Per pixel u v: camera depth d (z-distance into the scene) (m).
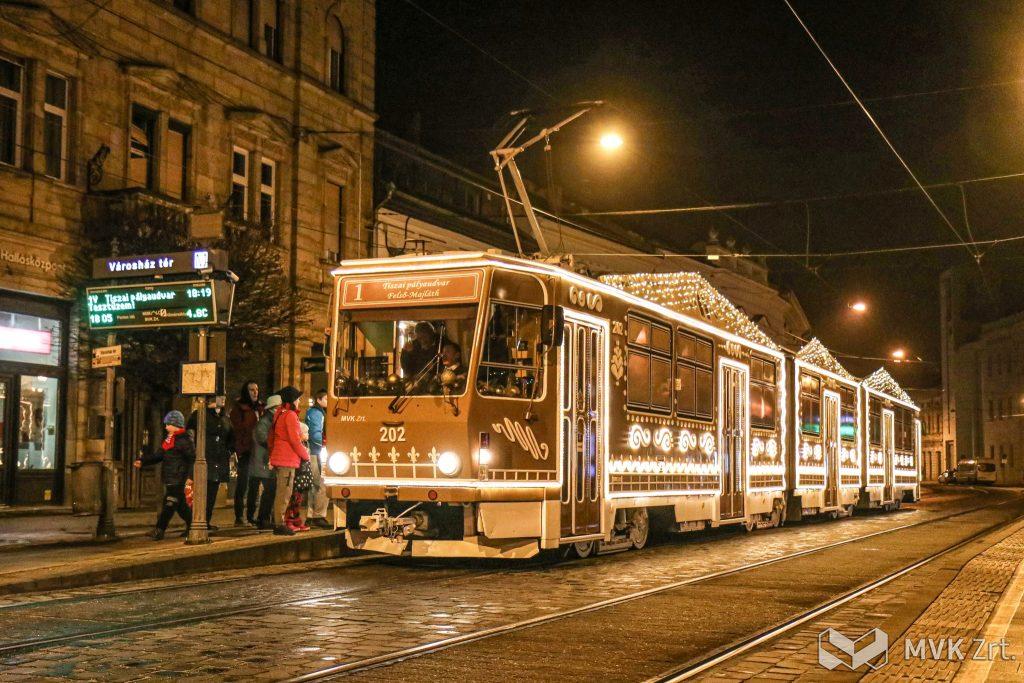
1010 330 84.50
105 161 22.47
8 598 10.80
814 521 27.91
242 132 26.59
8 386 20.36
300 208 28.44
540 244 16.67
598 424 14.98
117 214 21.38
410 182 34.28
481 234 36.59
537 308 13.77
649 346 16.81
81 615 9.79
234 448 17.42
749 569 14.52
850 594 11.91
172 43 24.44
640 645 8.80
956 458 95.88
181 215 21.77
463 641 8.77
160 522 15.05
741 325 21.62
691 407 18.55
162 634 8.83
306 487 16.27
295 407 15.62
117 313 15.27
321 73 29.69
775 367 23.78
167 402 22.50
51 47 21.22
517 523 13.34
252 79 27.05
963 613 10.12
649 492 16.64
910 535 21.89
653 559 15.73
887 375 35.66
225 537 15.30
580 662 8.08
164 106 24.16
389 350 13.55
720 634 9.38
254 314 21.78
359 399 13.56
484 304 13.18
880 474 33.28
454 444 12.98
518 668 7.82
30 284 20.50
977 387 93.31
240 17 26.84
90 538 15.03
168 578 12.70
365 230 31.12
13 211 20.28
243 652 8.12
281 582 12.38
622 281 16.20
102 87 22.48
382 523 13.29
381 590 11.72
